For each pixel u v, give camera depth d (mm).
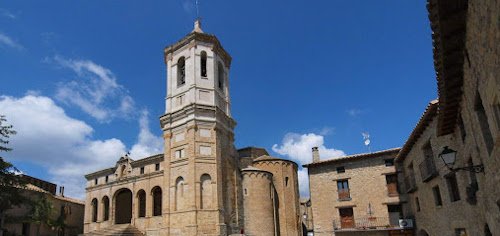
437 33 10320
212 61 45969
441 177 22797
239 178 45500
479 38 8867
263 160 51594
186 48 46375
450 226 22734
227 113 46938
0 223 39375
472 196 17172
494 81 8203
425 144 25562
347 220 40875
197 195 39062
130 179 48031
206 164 40656
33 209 47094
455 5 9133
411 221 35688
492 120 9594
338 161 42375
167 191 41312
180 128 42844
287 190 51406
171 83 46219
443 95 14023
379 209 39406
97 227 49500
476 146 13773
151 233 43094
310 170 44125
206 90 44125
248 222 44031
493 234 14336
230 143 45562
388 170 39938
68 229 56188
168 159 42500
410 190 33656
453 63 11734
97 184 52531
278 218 49344
